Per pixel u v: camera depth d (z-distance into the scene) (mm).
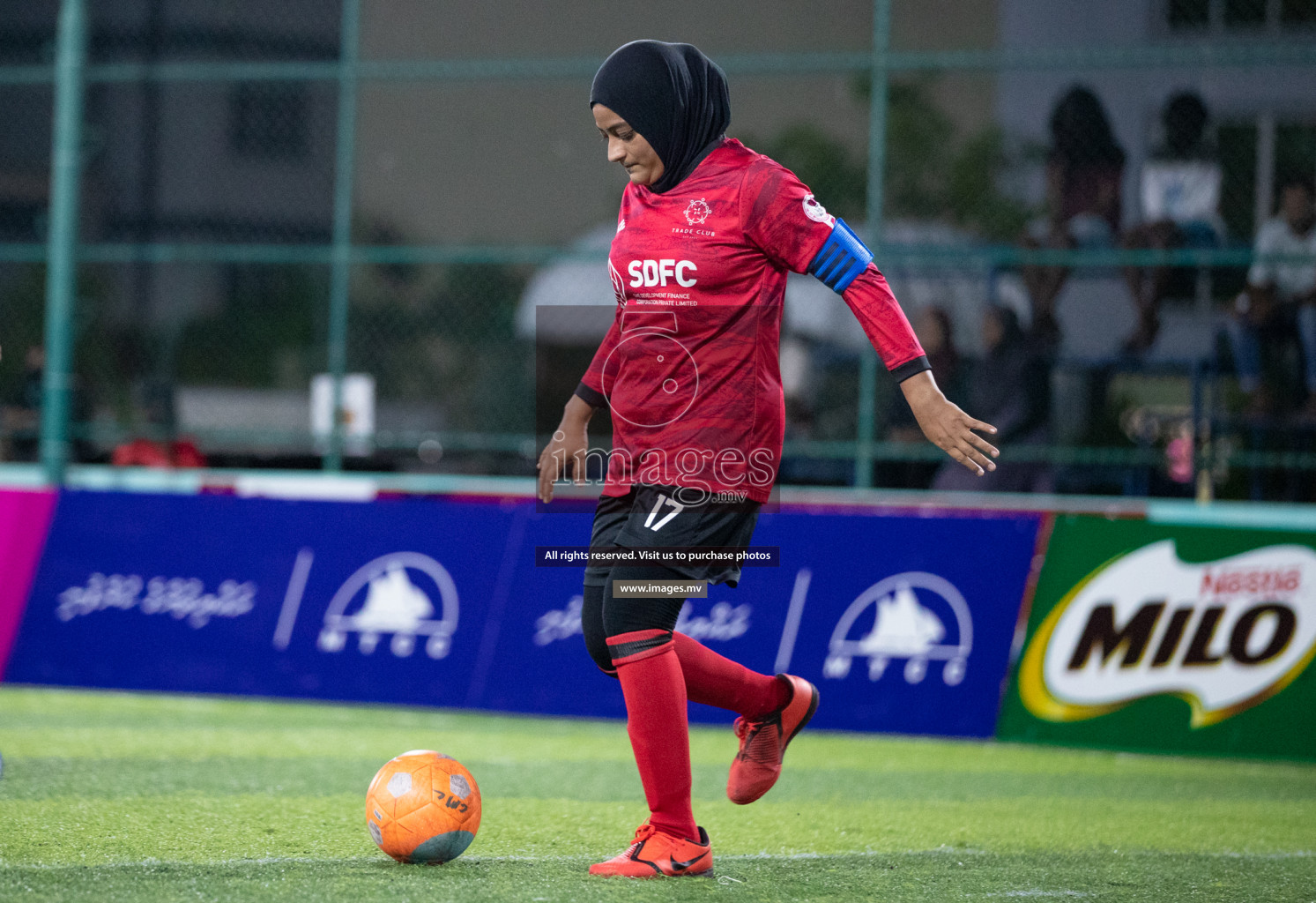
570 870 10789
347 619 22469
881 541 21391
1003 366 27172
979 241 33312
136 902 9516
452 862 11008
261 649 22516
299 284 37094
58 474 25797
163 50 38938
